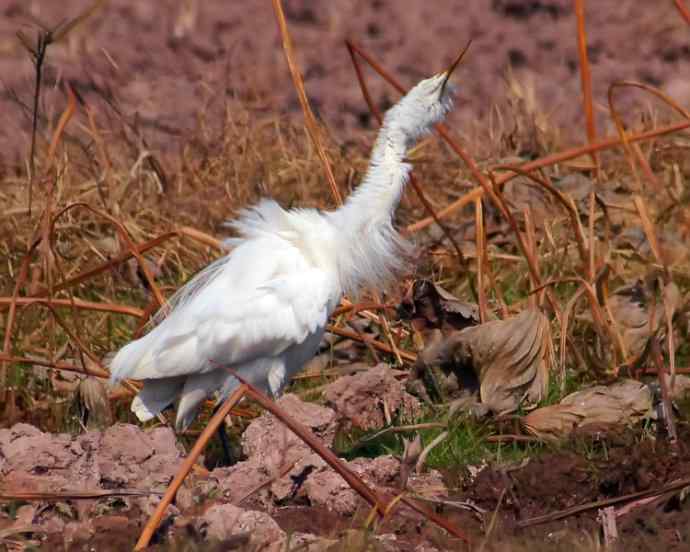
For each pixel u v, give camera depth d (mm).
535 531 8828
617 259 13695
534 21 24062
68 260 13914
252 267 10359
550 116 18844
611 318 11953
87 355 12039
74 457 9453
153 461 9617
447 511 9266
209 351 10117
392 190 10859
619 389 10828
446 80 10891
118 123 18453
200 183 15828
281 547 8250
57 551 8320
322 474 9398
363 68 21984
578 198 14688
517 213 14531
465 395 11266
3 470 9289
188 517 8555
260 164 16078
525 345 10977
